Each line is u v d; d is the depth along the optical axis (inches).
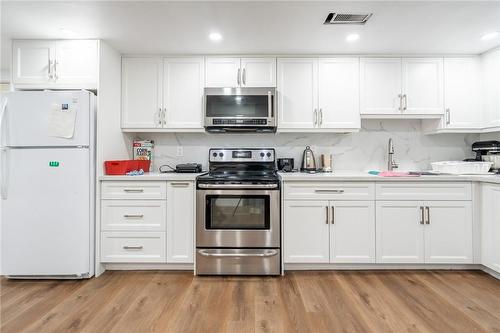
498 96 104.1
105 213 97.5
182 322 68.6
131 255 98.0
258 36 97.3
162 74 112.0
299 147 122.6
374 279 92.0
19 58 99.4
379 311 73.0
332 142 122.9
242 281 91.5
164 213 98.0
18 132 90.9
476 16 84.0
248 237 96.1
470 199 96.3
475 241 96.3
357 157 122.4
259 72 111.7
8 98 90.6
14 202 91.4
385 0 76.1
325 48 106.7
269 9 80.9
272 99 108.4
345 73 111.9
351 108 111.7
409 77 111.3
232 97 109.0
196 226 96.4
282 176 97.4
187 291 84.4
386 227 97.0
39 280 92.7
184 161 123.4
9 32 94.3
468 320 68.9
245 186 95.4
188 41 101.2
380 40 100.0
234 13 83.0
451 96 111.0
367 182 97.2
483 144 110.9
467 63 111.4
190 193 98.1
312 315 71.3
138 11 81.8
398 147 122.2
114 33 95.2
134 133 123.3
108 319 69.9
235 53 111.3
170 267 100.7
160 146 123.3
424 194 96.6
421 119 121.3
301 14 83.4
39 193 91.4
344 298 79.7
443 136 120.9
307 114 112.0
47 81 99.2
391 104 111.4
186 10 81.4
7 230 91.6
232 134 123.1
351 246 97.2
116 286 88.0
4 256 91.6
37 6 78.7
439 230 96.6
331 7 79.7
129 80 112.0
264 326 66.9
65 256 91.9
